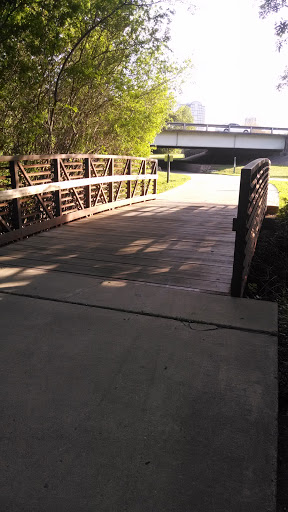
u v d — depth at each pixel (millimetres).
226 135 44469
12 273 4469
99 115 9648
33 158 6246
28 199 6395
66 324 3193
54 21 6977
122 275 4477
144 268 4762
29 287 4004
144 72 9805
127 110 10188
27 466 1797
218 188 17641
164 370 2564
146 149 12836
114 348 2828
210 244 6090
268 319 3309
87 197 8516
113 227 7398
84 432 2010
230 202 11930
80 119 9203
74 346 2848
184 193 15000
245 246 3799
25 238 6316
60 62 8180
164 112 12312
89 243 6035
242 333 3072
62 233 6762
